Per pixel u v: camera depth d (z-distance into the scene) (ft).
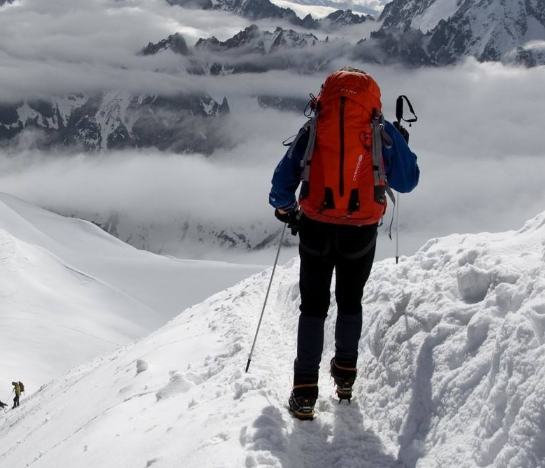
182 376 17.99
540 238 14.94
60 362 188.85
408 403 13.07
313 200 13.07
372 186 12.96
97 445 15.71
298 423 13.74
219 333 23.65
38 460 18.88
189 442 12.99
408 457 11.69
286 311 24.40
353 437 13.14
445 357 12.75
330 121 12.87
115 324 254.88
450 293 14.74
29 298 252.83
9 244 308.81
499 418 10.14
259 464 11.23
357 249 13.56
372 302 18.38
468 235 19.99
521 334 10.42
